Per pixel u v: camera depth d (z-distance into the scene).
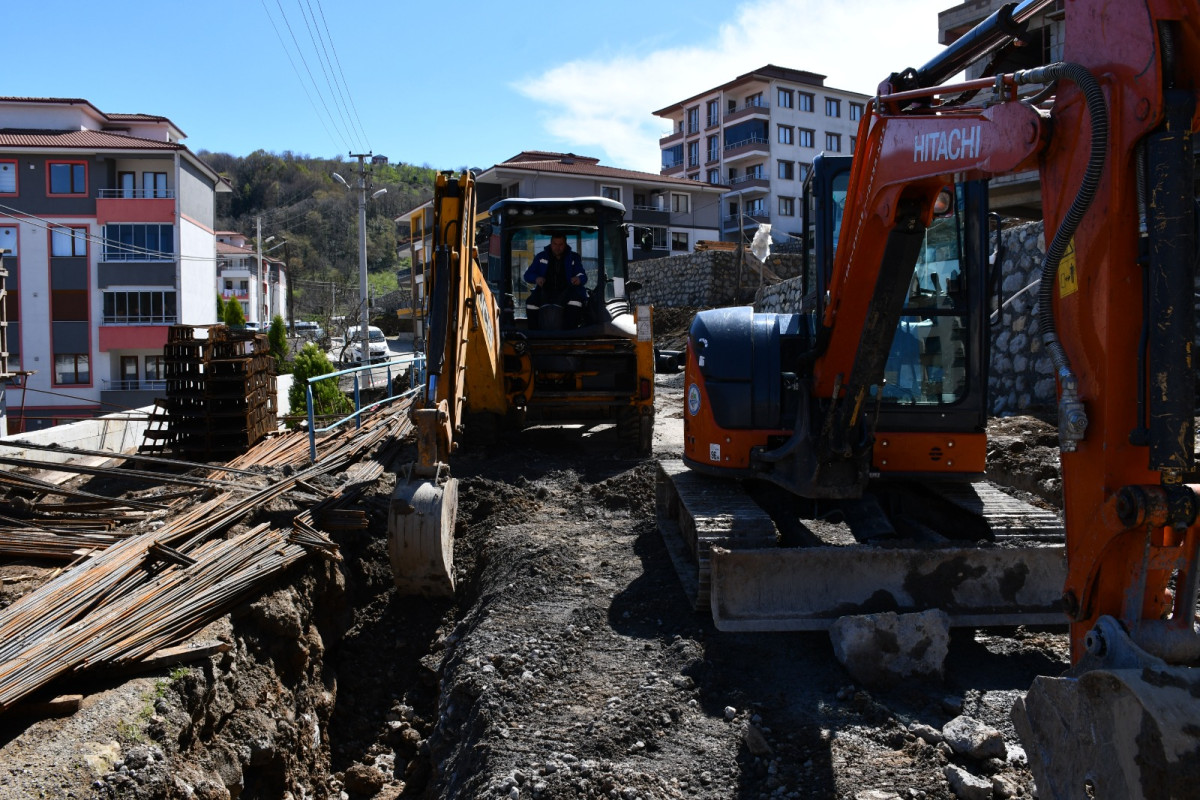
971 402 5.75
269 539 6.48
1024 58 12.15
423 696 6.18
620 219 11.24
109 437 11.94
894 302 4.62
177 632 5.15
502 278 10.98
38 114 38.75
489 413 10.78
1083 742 2.62
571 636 5.33
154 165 36.72
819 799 3.52
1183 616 2.72
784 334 6.08
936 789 3.55
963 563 4.95
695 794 3.66
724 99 59.06
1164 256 2.66
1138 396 2.81
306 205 94.88
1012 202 14.55
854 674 4.49
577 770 3.80
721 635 5.05
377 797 5.34
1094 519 2.87
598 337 10.83
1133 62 2.75
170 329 10.53
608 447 11.69
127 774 4.01
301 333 57.31
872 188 4.42
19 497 7.58
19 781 3.76
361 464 9.59
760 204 56.91
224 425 10.74
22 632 4.85
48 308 36.09
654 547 6.89
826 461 5.36
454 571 7.34
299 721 5.69
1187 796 2.29
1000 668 4.68
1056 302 3.13
